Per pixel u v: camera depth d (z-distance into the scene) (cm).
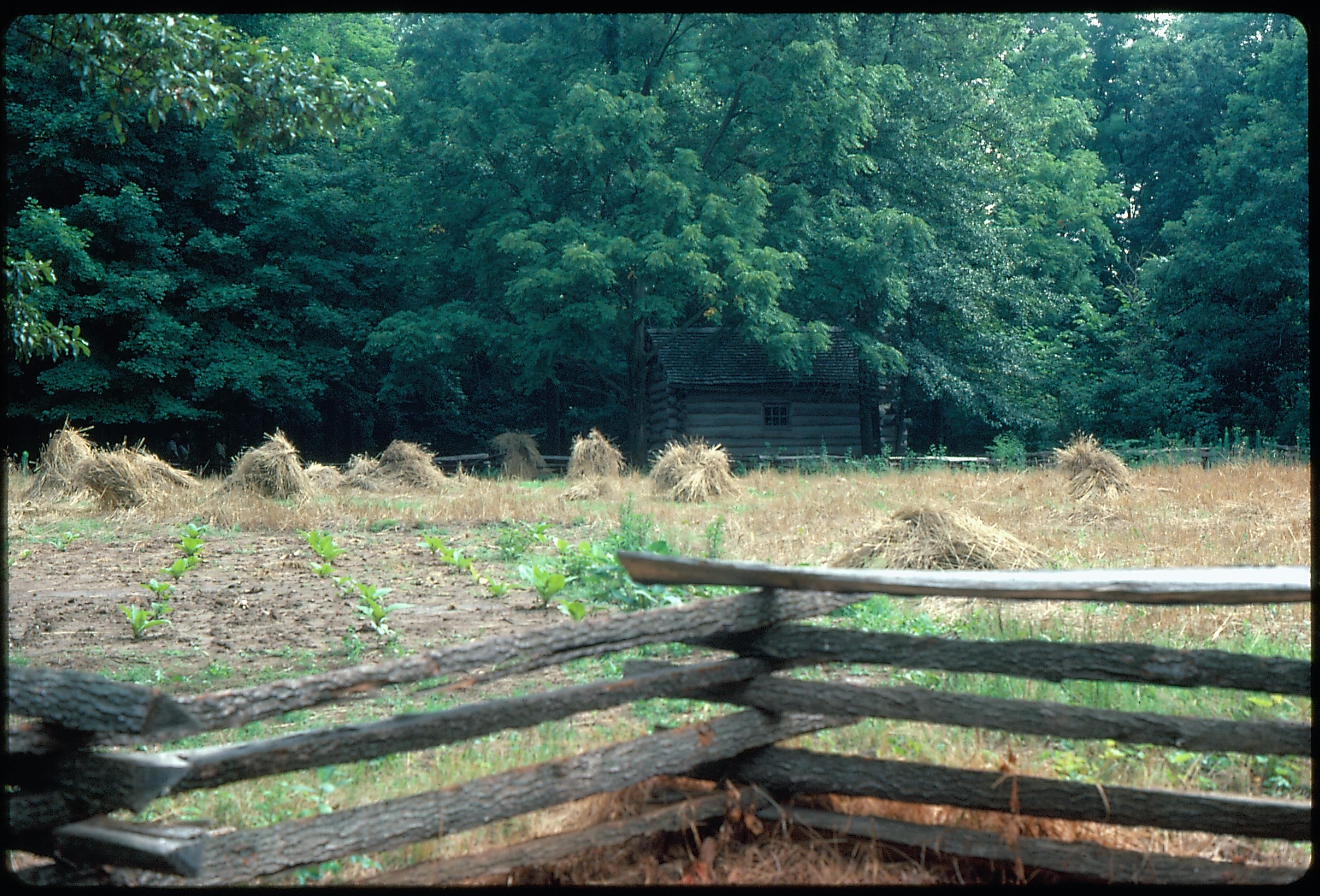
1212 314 3039
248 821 394
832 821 354
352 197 3173
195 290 2939
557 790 325
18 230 2420
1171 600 327
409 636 716
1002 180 3206
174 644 709
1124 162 4403
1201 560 931
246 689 282
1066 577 367
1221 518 1223
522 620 762
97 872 282
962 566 895
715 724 356
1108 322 3453
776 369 2970
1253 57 3853
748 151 2978
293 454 1706
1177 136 4059
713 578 340
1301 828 318
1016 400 3328
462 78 2709
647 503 1623
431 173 2906
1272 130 2944
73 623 784
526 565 997
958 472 2089
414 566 1045
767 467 2528
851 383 3022
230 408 3131
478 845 362
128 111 2598
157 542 1255
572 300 2728
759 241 2833
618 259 2567
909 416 3997
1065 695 505
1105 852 333
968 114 3100
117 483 1529
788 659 364
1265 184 2906
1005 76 3334
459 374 3469
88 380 2652
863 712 351
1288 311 2961
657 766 343
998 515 1314
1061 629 644
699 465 1736
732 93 2884
